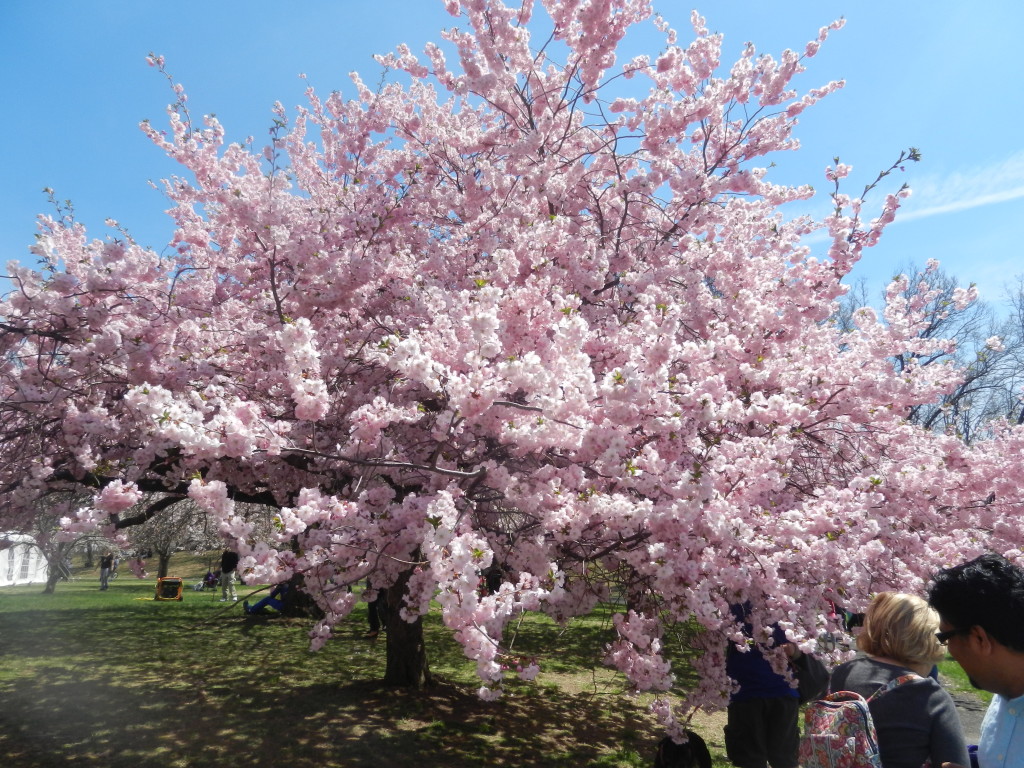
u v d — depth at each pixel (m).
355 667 7.64
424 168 6.12
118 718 5.39
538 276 4.30
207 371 4.18
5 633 9.78
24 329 3.78
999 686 1.62
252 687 6.55
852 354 4.28
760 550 3.25
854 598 3.60
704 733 5.68
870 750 1.77
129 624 10.88
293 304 4.51
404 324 4.52
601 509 3.04
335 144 7.37
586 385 2.99
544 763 4.74
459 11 5.59
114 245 3.89
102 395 4.48
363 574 3.57
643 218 5.50
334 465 4.34
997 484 4.39
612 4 5.40
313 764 4.46
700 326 4.59
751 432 3.96
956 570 1.69
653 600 4.12
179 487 4.78
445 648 9.27
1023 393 11.19
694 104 5.32
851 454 4.59
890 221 5.12
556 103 5.80
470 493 3.83
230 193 3.99
